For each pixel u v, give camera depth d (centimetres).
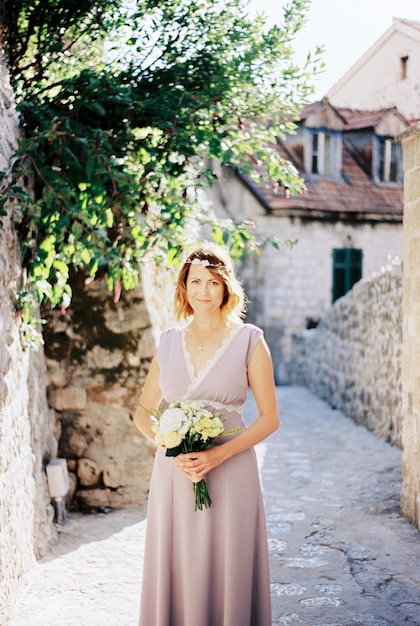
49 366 549
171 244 471
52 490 468
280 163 521
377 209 1673
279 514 533
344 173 1723
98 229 444
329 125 1689
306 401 1267
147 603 280
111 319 548
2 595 329
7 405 363
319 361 1333
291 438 876
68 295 436
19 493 382
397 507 541
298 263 1664
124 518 514
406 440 512
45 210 441
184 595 270
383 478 640
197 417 256
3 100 407
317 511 539
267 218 1631
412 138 482
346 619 344
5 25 460
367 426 932
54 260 439
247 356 274
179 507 271
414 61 625
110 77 480
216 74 507
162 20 489
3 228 379
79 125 476
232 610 263
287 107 525
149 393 295
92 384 549
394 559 429
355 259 1703
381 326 866
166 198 484
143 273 556
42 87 499
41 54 480
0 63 411
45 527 443
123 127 497
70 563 420
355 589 382
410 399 501
